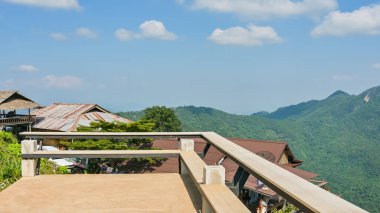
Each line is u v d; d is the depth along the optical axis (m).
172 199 4.63
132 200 4.59
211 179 3.92
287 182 2.40
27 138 5.86
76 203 4.45
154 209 4.27
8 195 4.72
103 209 4.25
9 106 42.09
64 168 13.21
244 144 34.56
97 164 27.03
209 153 27.08
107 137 5.59
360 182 131.75
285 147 33.56
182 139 5.87
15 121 41.56
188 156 5.44
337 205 1.90
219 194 3.59
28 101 45.31
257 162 3.16
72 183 5.32
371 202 106.50
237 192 3.67
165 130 69.94
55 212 4.15
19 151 11.12
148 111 70.56
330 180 140.12
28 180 5.43
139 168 28.45
